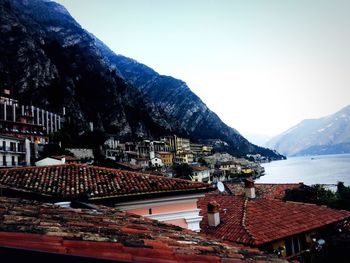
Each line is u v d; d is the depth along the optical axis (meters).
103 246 3.43
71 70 174.50
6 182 12.04
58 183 12.57
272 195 37.78
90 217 6.38
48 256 2.58
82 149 98.44
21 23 156.88
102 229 4.77
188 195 13.48
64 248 2.97
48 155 82.06
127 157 133.12
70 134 115.62
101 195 11.71
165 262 3.09
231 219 20.33
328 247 19.48
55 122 127.56
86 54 191.75
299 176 152.75
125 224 6.17
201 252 4.31
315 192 36.97
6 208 5.79
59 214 6.08
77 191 11.73
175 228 7.60
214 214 19.84
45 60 150.38
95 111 171.62
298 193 36.75
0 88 99.00
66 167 14.77
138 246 3.76
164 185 13.47
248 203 22.72
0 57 134.88
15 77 136.12
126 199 12.27
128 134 182.88
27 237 3.27
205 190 13.68
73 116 146.62
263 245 17.64
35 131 94.31
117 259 2.75
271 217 20.64
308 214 21.86
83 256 2.62
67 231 4.02
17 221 4.41
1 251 2.60
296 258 18.64
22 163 72.44
